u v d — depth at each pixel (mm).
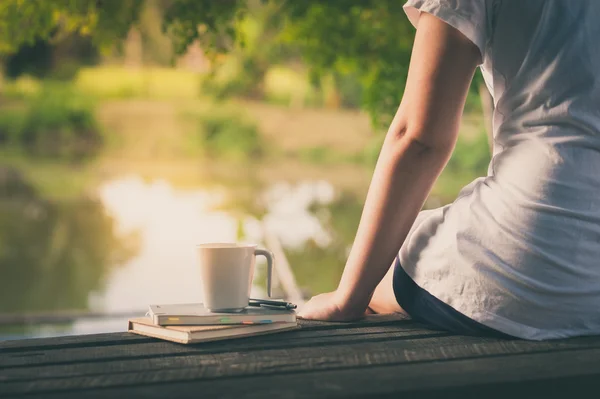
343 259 9211
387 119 5164
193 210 13969
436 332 1929
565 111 1824
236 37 4891
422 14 1838
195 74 34500
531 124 1866
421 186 1873
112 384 1466
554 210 1831
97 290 7867
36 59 32594
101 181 19719
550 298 1861
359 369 1570
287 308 1954
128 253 10086
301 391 1412
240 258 1910
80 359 1658
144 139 28125
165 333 1827
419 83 1816
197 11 4727
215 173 22359
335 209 14062
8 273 9086
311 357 1672
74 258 9961
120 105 31812
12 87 31359
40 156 25328
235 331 1853
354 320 2045
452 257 1922
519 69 1854
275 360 1646
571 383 1531
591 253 1863
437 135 1819
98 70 34250
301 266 8742
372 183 1922
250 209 13867
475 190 1958
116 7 4781
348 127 29391
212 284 1901
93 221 13180
